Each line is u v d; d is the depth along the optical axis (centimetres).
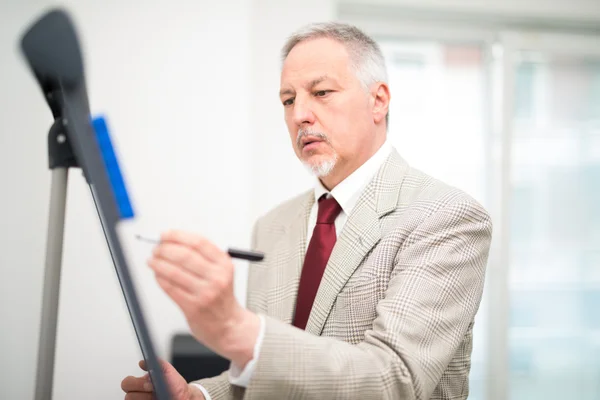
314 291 106
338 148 107
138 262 202
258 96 223
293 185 224
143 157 205
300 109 107
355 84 108
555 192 254
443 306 86
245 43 209
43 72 59
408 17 246
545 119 253
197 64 207
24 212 181
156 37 205
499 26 252
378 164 113
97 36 202
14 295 178
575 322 254
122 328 202
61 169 64
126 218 56
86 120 55
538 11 237
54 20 55
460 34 250
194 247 62
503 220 246
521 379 252
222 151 208
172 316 203
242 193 208
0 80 179
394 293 86
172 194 205
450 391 99
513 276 251
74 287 200
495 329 247
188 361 176
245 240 208
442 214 94
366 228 102
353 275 100
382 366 76
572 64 254
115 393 201
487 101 253
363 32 113
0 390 174
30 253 180
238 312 68
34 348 178
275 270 117
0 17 179
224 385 102
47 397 64
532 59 252
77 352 200
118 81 204
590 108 255
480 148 253
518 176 252
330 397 71
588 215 255
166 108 205
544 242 253
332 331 100
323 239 110
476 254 92
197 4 207
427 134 251
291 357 70
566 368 253
